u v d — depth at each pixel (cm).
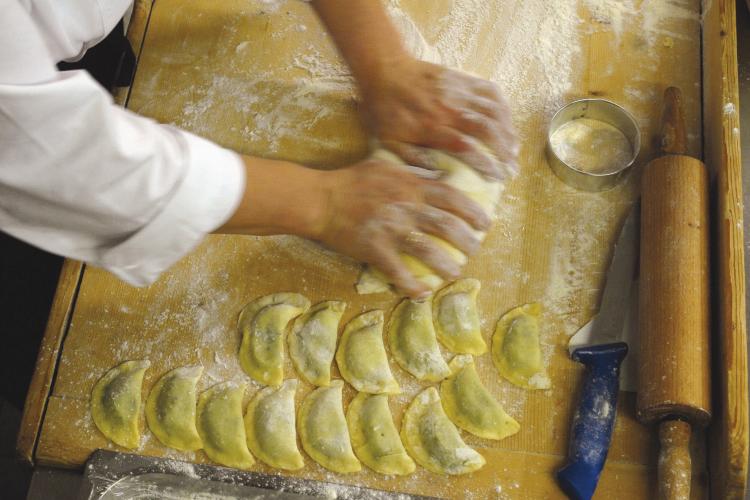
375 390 97
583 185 108
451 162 98
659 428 92
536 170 110
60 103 66
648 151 111
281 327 100
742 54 144
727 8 116
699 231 96
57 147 68
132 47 122
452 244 94
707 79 115
